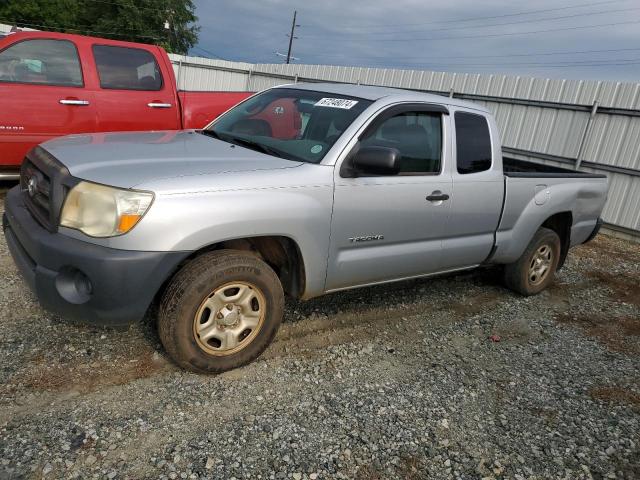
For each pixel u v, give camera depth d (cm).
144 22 4550
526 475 272
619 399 356
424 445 284
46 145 344
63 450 245
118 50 635
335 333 400
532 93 1081
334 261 354
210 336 309
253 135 397
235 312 314
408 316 452
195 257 310
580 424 322
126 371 313
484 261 473
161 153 328
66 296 282
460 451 284
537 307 520
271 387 318
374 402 317
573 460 288
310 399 311
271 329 333
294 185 320
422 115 401
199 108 692
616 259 782
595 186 553
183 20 4781
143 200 272
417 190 383
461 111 432
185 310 293
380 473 259
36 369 303
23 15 4316
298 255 338
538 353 415
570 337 455
